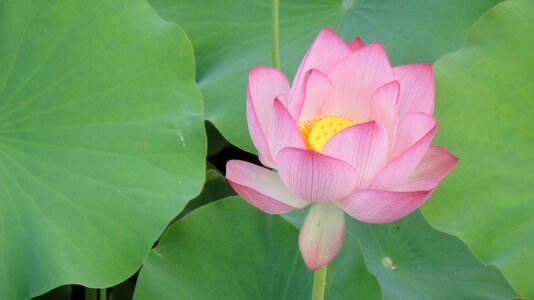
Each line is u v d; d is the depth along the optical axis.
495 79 1.59
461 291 1.61
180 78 1.62
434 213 1.54
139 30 1.62
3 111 1.58
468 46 1.61
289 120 1.38
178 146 1.58
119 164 1.56
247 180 1.43
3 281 1.51
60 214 1.54
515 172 1.55
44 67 1.59
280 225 1.59
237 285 1.57
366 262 1.64
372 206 1.38
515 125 1.56
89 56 1.60
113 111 1.58
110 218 1.54
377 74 1.44
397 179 1.40
